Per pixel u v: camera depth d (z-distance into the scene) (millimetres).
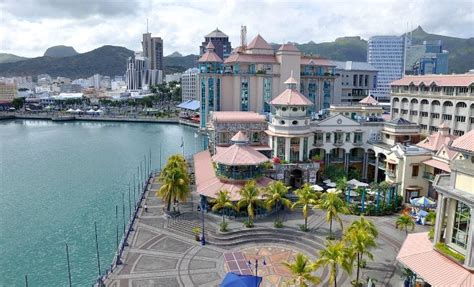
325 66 141500
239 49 139375
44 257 60312
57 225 73000
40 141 173625
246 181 72438
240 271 51375
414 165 75000
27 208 82562
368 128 91562
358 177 90812
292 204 66312
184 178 70812
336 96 199750
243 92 130375
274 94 129375
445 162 71062
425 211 66875
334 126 89750
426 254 40531
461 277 35375
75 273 55250
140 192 91125
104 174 111750
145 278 49906
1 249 63094
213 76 133125
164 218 70188
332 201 57812
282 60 128250
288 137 83500
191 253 56688
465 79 102062
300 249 57719
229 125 94625
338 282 48344
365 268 51312
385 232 62875
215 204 69188
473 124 99438
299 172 85312
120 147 156875
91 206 83750
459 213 38250
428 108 113812
